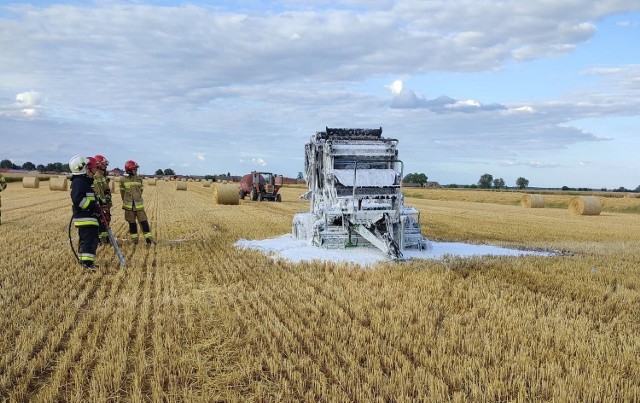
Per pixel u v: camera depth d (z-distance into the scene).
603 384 4.95
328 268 10.55
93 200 10.53
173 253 12.72
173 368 5.57
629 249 15.06
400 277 9.77
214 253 12.78
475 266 11.10
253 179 38.44
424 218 26.17
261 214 24.50
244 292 8.70
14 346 6.13
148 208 27.83
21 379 5.17
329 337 6.27
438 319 7.09
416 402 4.69
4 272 9.87
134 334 6.68
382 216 12.44
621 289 9.12
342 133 14.82
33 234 15.23
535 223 23.92
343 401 4.71
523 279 9.87
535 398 4.72
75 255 10.78
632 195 57.69
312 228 13.62
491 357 5.68
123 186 13.66
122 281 9.61
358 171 13.83
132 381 5.30
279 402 4.82
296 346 5.96
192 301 8.17
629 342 6.27
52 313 7.28
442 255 12.72
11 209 24.42
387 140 14.44
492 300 8.02
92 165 10.78
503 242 16.47
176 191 50.75
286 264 11.12
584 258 12.83
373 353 5.87
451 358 5.56
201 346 6.19
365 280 9.66
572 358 5.61
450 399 4.78
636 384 4.96
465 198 55.97
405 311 7.30
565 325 6.76
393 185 13.78
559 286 9.38
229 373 5.47
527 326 6.71
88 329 6.83
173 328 6.73
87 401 4.83
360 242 13.20
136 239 13.97
